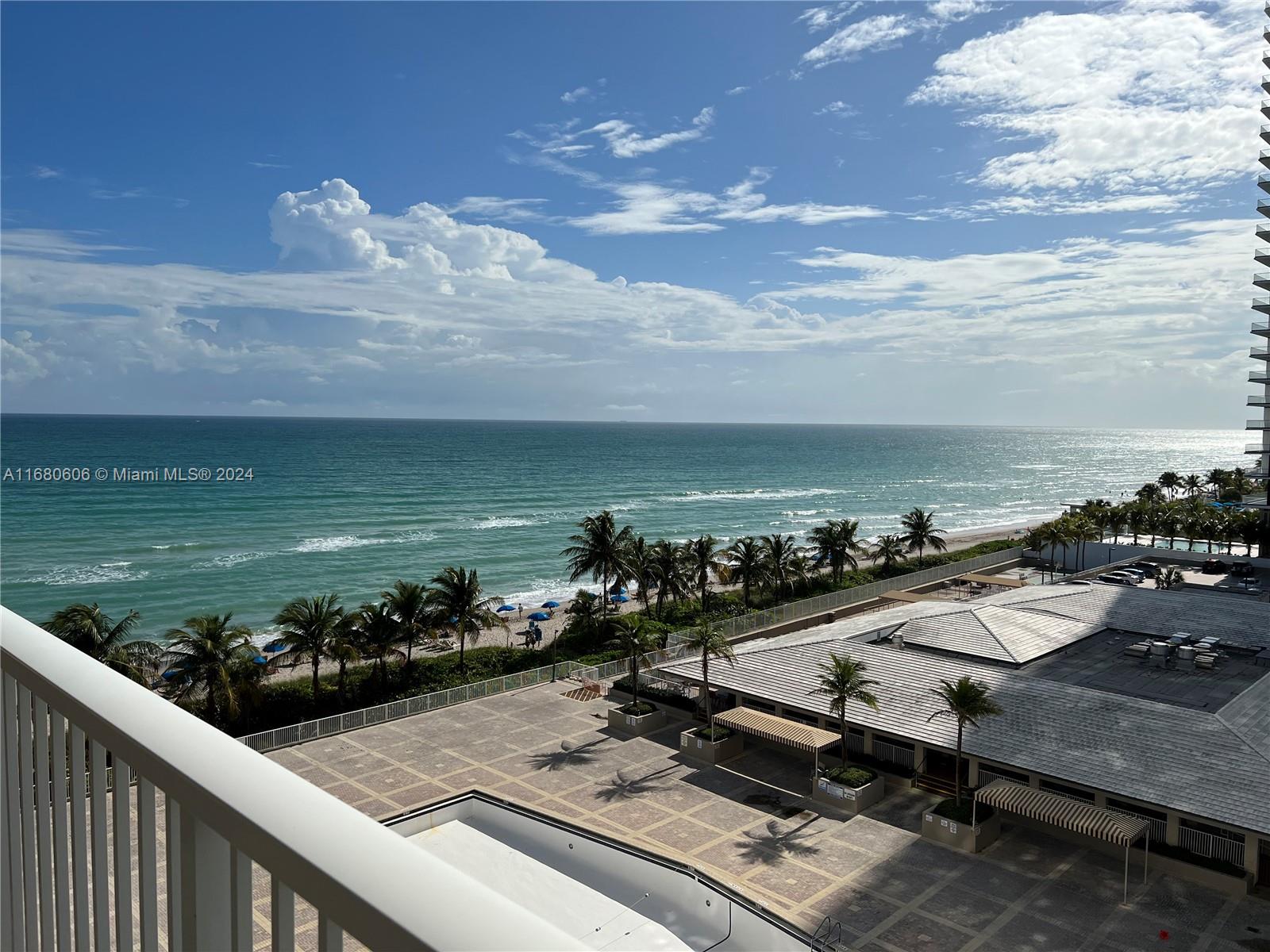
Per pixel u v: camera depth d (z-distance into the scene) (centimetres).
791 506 17812
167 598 8694
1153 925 2758
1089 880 3016
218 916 173
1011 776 3500
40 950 250
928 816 3319
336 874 130
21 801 257
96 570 9931
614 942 2430
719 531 14062
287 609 5131
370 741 4200
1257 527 9575
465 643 7000
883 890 2955
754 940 2502
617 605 7938
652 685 4872
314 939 2044
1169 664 4397
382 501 16488
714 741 4003
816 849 3231
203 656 4603
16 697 265
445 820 3094
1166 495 17775
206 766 171
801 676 4347
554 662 6078
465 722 4462
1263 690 3953
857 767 3750
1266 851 3038
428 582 9600
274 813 150
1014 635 4666
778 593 8456
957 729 3697
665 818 3478
